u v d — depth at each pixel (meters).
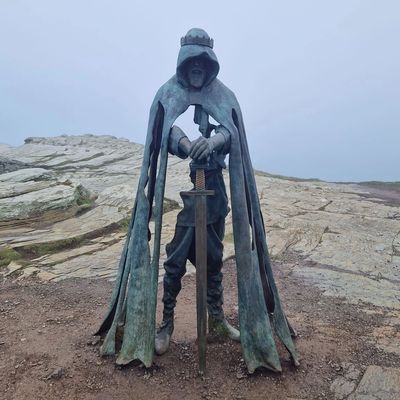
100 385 3.83
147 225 4.14
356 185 22.41
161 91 4.14
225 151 3.96
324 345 4.65
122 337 4.30
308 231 10.78
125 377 3.92
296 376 3.98
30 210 10.93
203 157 3.56
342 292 6.68
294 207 13.79
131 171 20.12
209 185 4.15
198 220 3.66
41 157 23.80
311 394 3.74
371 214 13.27
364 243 9.90
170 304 4.48
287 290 6.75
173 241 4.30
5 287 6.90
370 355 4.48
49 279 7.23
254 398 3.65
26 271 7.60
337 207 14.16
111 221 10.56
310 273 7.70
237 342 4.54
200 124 4.11
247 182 4.18
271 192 16.25
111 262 8.15
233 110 4.09
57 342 4.68
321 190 17.80
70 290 6.68
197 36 3.93
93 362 4.18
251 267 4.04
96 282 7.09
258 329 4.02
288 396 3.69
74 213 11.35
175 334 4.78
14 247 8.70
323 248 9.41
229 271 7.70
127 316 4.13
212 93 4.07
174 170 19.50
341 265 8.26
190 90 4.06
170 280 4.38
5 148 27.20
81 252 8.77
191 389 3.75
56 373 3.99
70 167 21.52
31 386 3.84
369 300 6.34
